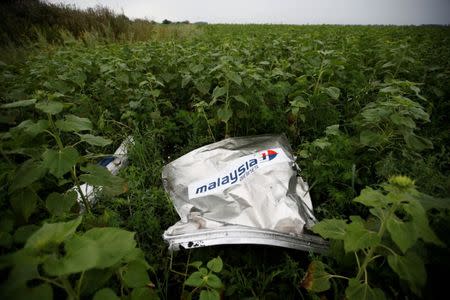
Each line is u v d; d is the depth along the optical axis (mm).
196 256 1809
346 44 5758
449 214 1310
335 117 3090
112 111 3582
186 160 2463
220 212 1921
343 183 2166
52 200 1611
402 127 2199
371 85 3531
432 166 2078
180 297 1646
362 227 1180
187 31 12297
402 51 3984
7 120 2076
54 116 3010
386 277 1414
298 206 1913
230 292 1556
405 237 1032
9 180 1705
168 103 3420
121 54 5188
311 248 1665
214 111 3252
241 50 4938
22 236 1363
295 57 4594
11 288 701
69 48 6270
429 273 1354
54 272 699
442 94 3359
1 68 4906
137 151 2654
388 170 2082
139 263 1103
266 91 3258
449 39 7922
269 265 1776
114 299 834
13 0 11195
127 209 2174
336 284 1421
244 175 2104
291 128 3070
